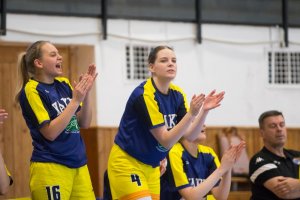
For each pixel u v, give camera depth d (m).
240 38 11.74
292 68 12.05
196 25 11.45
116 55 10.80
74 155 5.35
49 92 5.40
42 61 5.46
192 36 11.40
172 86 5.77
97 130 9.62
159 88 5.60
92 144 9.69
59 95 5.50
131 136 5.59
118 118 10.70
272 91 11.86
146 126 5.50
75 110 5.16
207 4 11.54
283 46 11.98
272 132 7.19
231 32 11.69
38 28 10.26
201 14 11.48
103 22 10.69
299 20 12.16
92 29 10.66
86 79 5.21
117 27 10.86
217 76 11.50
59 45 10.37
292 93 11.99
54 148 5.27
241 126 11.41
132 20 10.98
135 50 10.95
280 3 12.06
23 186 9.83
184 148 6.36
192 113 5.21
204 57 11.45
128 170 5.61
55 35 10.37
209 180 5.96
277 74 11.93
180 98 5.76
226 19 11.65
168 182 6.21
